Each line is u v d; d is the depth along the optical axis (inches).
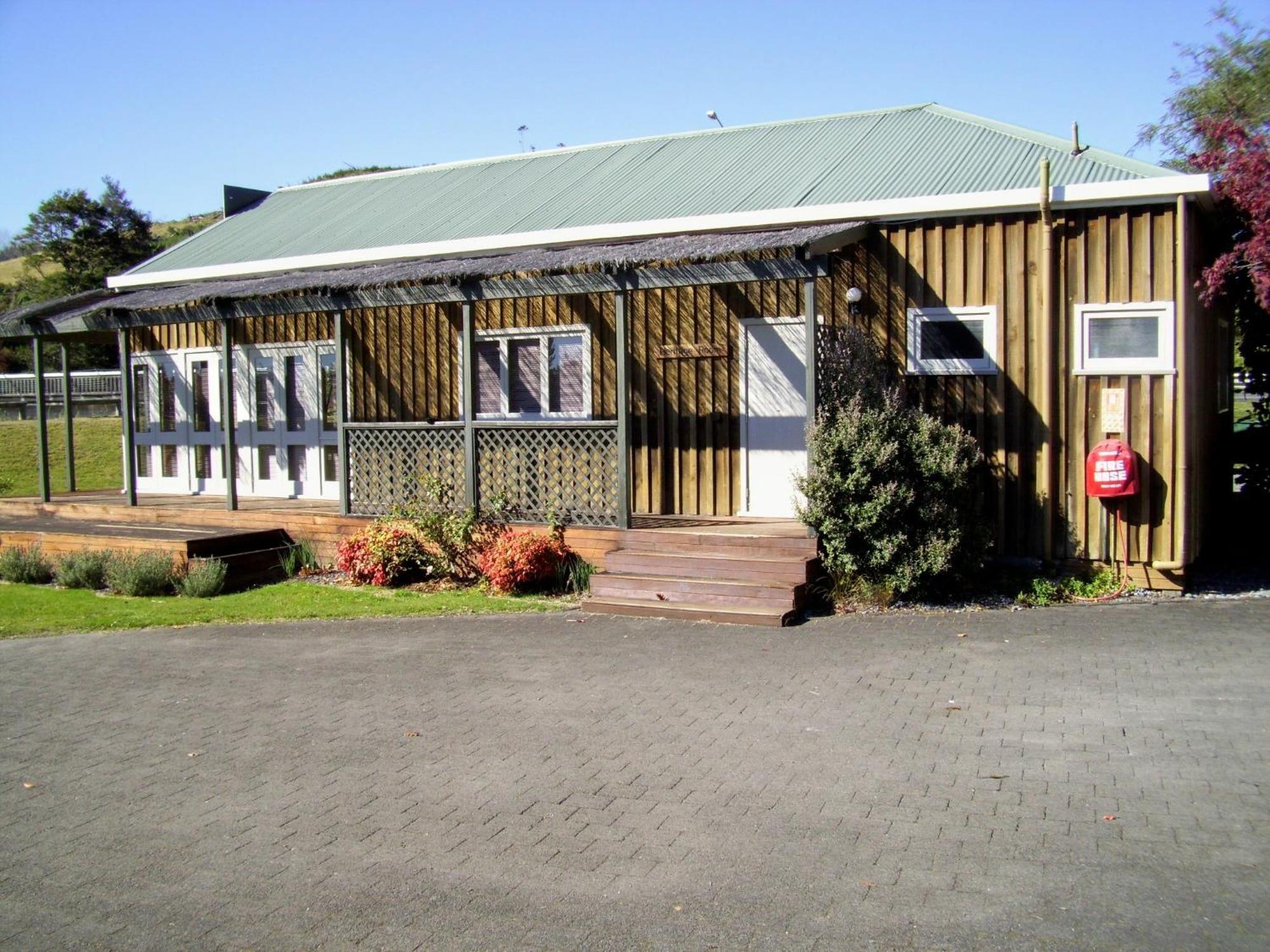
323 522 494.3
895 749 232.4
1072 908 162.4
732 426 465.7
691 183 512.1
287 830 204.2
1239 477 531.8
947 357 412.2
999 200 393.1
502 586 418.3
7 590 478.6
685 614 366.9
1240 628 329.1
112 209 1731.1
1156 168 399.2
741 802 207.5
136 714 283.7
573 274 422.0
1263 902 161.8
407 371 552.7
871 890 170.2
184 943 164.1
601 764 231.1
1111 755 223.1
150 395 647.8
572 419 506.0
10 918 173.8
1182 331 373.4
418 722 266.5
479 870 183.8
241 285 527.5
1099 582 384.2
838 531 373.7
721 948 155.9
